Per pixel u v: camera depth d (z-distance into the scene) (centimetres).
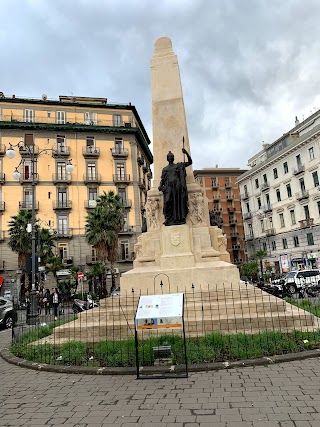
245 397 416
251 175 4853
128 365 572
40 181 3869
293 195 3975
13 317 973
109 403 432
